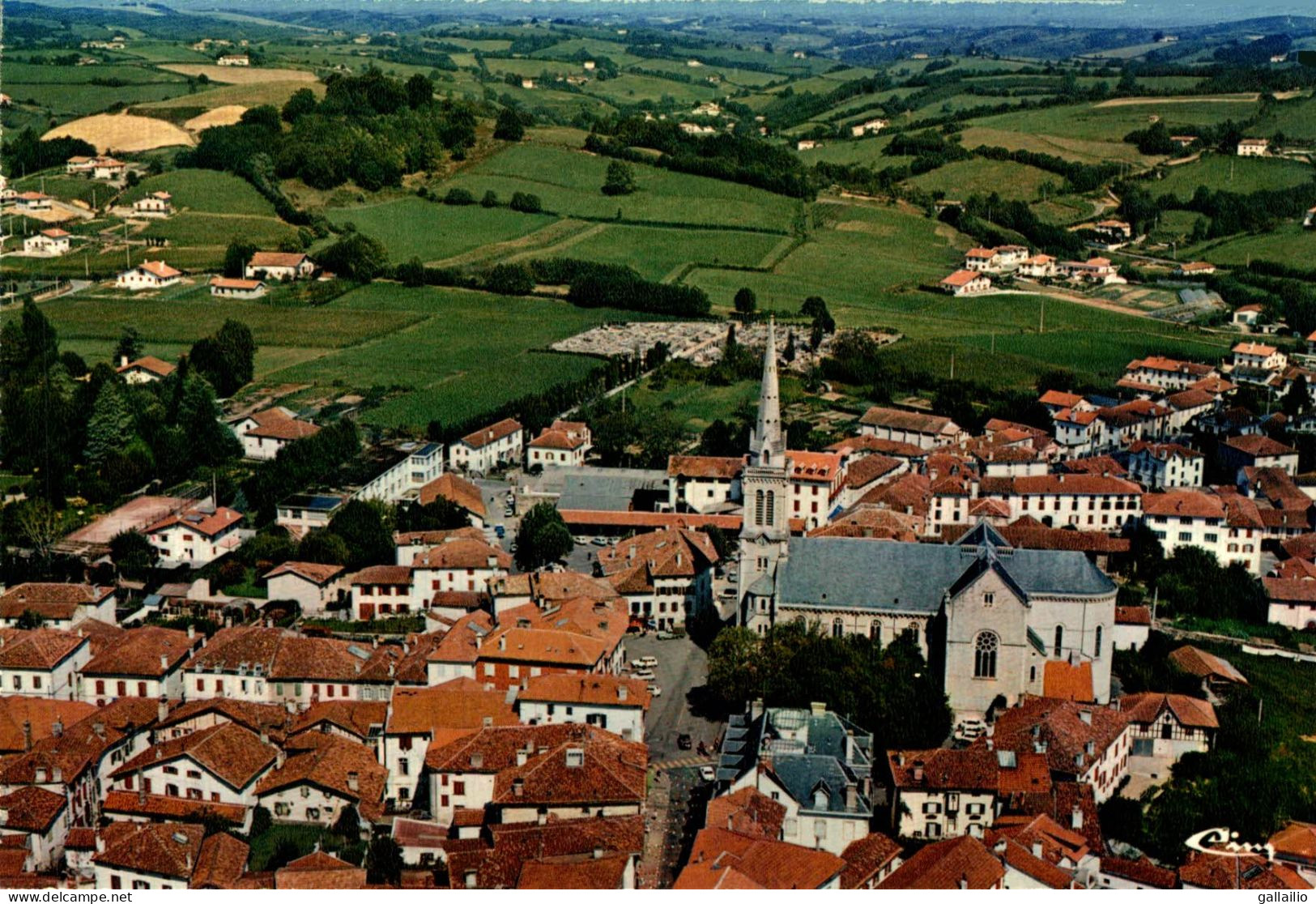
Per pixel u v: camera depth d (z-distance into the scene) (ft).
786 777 586.45
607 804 596.70
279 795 636.89
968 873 509.35
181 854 555.69
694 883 492.95
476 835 598.34
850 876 538.06
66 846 592.19
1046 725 632.38
